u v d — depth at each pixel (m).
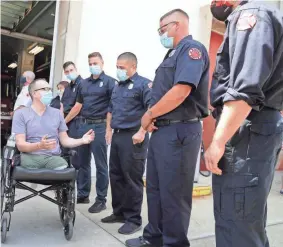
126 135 2.84
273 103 1.38
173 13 2.15
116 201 3.01
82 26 4.52
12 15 6.48
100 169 3.38
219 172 1.36
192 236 2.79
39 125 2.83
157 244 2.36
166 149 2.08
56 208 3.33
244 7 1.36
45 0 5.61
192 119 2.12
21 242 2.51
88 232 2.79
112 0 4.64
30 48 7.36
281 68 1.36
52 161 2.65
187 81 1.92
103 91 3.37
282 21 1.33
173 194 2.09
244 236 1.34
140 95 2.80
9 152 2.56
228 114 1.28
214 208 1.43
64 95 4.14
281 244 2.69
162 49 4.98
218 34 5.18
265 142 1.34
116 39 4.71
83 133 3.44
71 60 4.62
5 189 2.48
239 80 1.26
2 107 6.60
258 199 1.32
